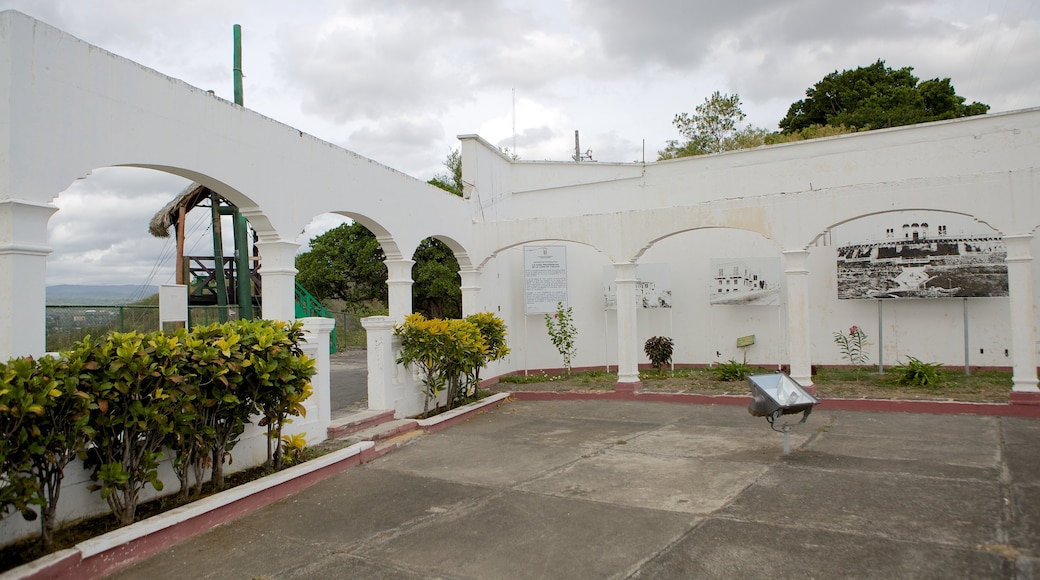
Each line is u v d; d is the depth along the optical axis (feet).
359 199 32.24
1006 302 40.45
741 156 47.88
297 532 17.07
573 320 50.55
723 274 46.83
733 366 40.96
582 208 51.85
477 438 28.19
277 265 27.35
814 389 34.24
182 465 18.01
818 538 15.39
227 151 24.62
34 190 18.17
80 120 19.43
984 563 13.69
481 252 43.60
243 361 18.25
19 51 17.88
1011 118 40.04
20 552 14.42
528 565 14.55
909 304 42.73
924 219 40.81
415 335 30.35
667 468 22.27
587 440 27.25
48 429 14.11
